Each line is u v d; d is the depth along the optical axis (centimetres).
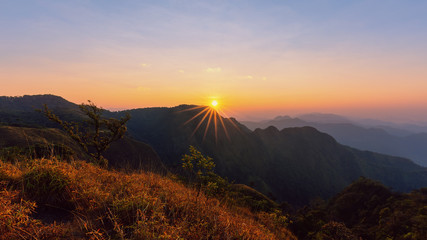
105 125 1334
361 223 5000
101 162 864
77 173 432
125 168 655
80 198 348
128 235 271
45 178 358
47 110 1202
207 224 353
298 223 2053
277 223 945
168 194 450
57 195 347
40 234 244
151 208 334
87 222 273
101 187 425
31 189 346
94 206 341
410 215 3172
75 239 250
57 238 243
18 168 424
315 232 1761
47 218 304
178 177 743
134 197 348
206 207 447
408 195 5753
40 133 4125
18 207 274
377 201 6022
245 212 859
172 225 310
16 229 245
